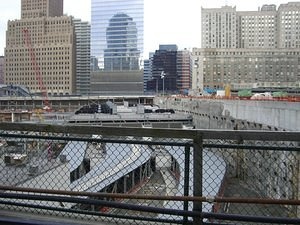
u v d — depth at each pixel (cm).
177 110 9969
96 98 16912
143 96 17675
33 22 19775
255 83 16525
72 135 538
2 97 16538
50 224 495
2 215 527
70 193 516
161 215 555
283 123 3306
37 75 19625
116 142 495
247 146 467
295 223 457
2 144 582
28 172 590
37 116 7762
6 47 19875
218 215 467
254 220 463
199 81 17975
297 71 17850
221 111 5994
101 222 511
